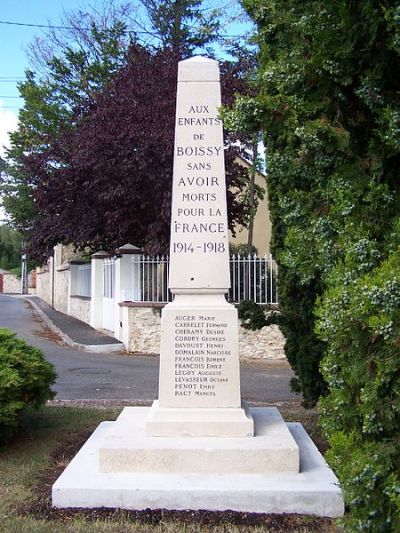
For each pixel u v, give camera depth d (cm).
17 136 2416
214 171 557
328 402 369
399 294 264
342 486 297
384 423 290
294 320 698
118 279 1518
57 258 2961
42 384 615
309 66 356
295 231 504
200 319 529
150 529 404
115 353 1373
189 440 491
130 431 518
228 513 429
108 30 2300
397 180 345
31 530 399
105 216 1546
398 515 278
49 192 1611
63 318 2256
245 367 1202
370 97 327
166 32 2161
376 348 291
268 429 524
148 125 1439
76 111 1784
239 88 1512
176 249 549
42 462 551
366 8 304
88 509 435
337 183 354
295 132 371
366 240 311
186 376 525
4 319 2327
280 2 435
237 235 2352
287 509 433
